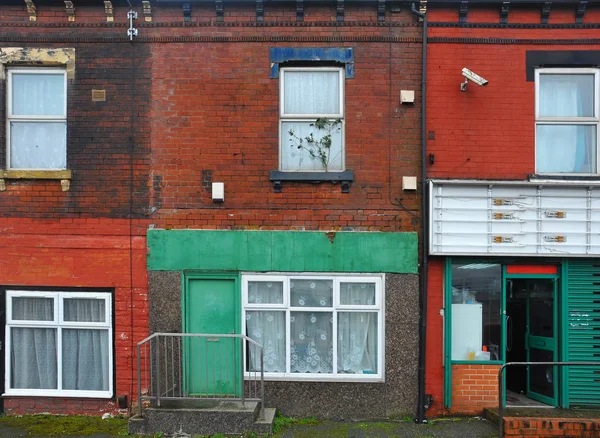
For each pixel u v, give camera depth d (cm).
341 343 736
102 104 736
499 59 734
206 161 734
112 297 731
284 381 716
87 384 740
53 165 750
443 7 734
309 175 726
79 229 729
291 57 736
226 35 738
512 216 715
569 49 733
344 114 741
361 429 666
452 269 734
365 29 738
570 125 750
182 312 725
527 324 781
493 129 731
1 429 666
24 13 740
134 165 734
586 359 722
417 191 730
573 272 728
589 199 715
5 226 729
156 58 738
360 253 723
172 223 731
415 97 736
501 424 641
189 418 640
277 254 726
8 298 733
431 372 720
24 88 754
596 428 631
